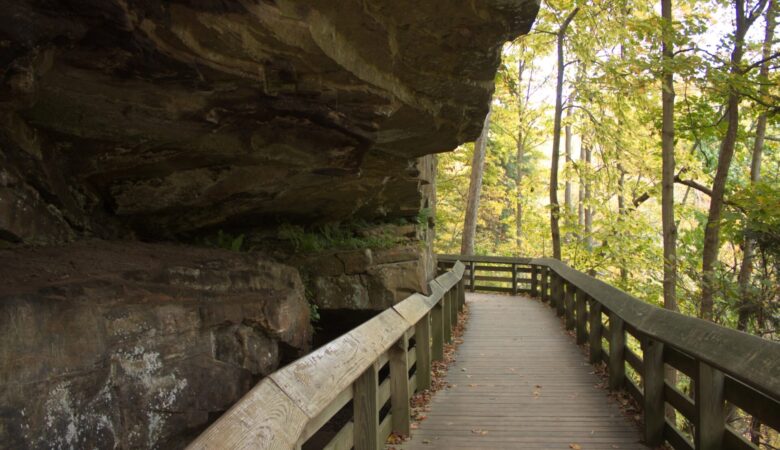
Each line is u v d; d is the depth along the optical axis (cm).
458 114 618
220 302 435
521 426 573
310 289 797
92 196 489
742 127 1543
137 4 312
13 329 269
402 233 977
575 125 2030
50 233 406
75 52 325
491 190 3056
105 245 435
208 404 398
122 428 325
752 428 1074
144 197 525
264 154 511
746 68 1326
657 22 1316
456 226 3331
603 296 746
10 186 367
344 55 438
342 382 348
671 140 1410
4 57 282
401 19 445
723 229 1379
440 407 644
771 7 1339
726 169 1355
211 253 506
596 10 1556
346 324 885
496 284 2953
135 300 358
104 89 364
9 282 303
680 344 409
